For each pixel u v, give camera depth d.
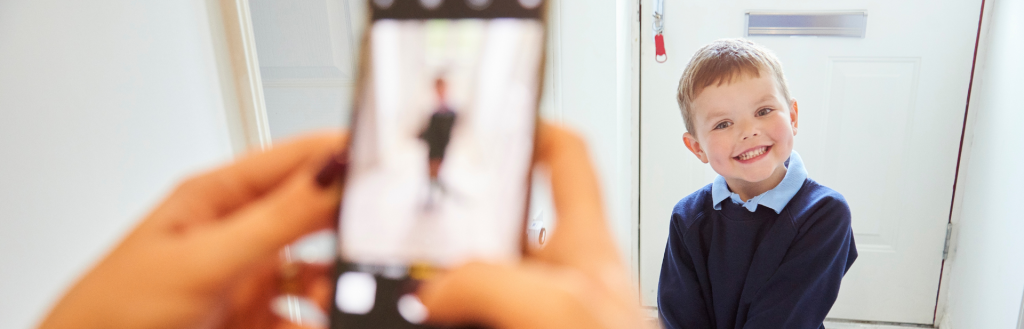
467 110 0.24
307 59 1.13
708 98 0.86
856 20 1.37
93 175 0.45
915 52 1.37
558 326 0.17
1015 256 1.14
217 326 0.23
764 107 0.84
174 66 0.52
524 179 0.23
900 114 1.41
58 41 0.42
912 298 1.55
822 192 0.83
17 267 0.41
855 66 1.40
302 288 0.29
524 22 0.24
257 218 0.23
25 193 0.41
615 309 0.19
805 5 1.38
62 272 0.44
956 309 1.46
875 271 1.55
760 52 0.87
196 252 0.22
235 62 0.60
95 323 0.21
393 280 0.23
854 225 1.52
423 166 0.23
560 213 0.22
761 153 0.84
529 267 0.21
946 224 1.47
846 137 1.45
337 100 1.15
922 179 1.45
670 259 0.94
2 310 0.40
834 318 1.61
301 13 1.11
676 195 1.59
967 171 1.42
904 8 1.35
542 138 0.23
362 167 0.24
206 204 0.26
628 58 1.46
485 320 0.18
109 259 0.22
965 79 1.36
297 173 0.27
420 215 0.23
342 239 0.23
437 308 0.19
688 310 0.90
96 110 0.45
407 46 0.24
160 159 0.51
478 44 0.24
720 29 1.44
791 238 0.81
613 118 1.19
